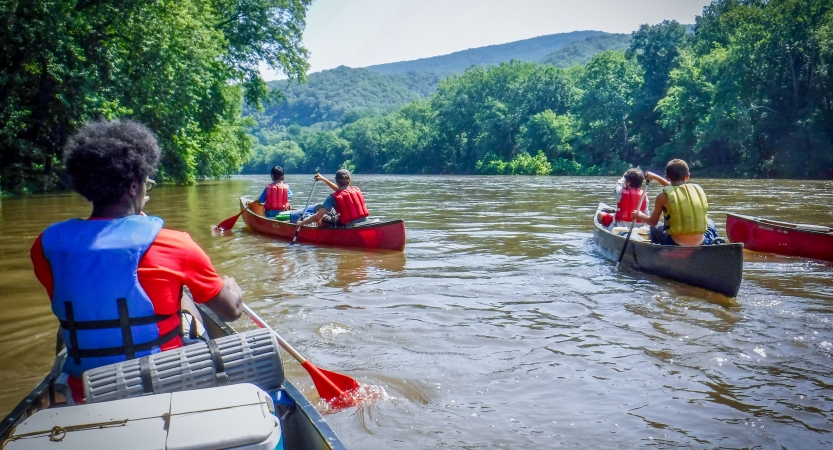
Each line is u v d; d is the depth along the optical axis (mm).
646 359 3965
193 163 29422
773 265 7172
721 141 44469
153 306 2211
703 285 5820
